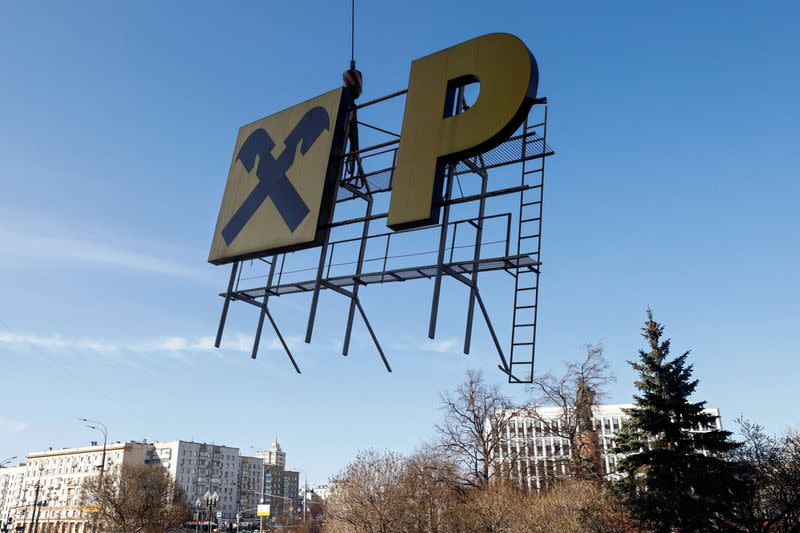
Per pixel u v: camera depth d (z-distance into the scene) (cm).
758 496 1916
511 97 1107
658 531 2164
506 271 1130
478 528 2819
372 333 1280
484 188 1214
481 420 3609
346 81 1428
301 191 1360
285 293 1382
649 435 2731
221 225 1504
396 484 2888
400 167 1227
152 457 13325
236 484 14888
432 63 1262
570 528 2427
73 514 11981
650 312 2916
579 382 3600
